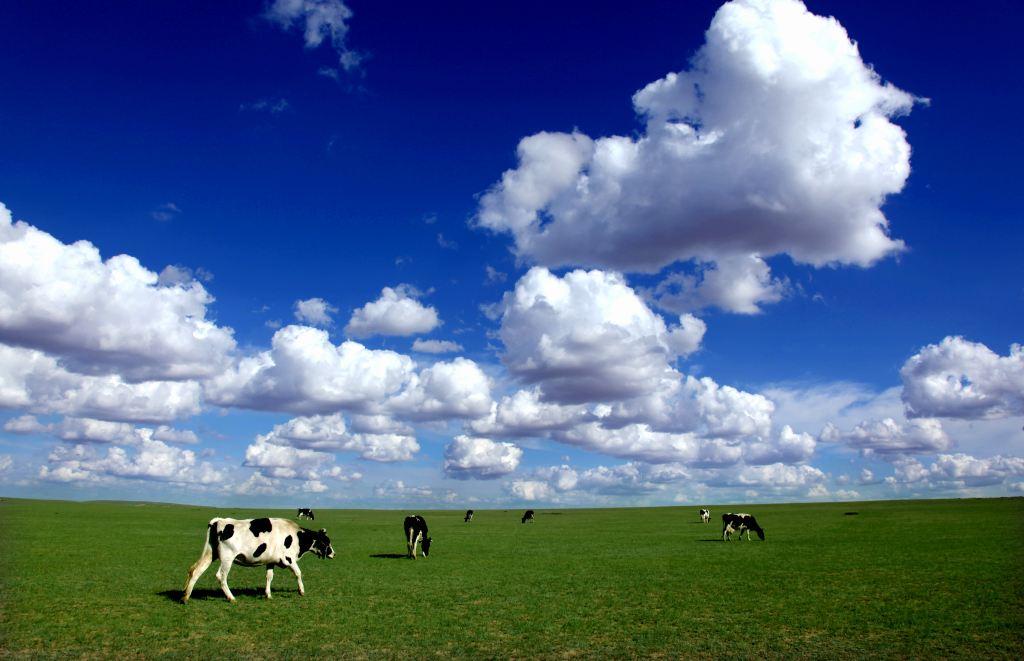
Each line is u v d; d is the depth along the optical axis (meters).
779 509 149.12
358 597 24.70
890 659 16.25
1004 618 20.64
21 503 129.00
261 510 141.00
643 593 25.92
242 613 21.12
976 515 90.25
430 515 138.00
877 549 44.22
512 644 17.53
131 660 15.76
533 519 114.81
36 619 19.69
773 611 22.00
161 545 45.91
